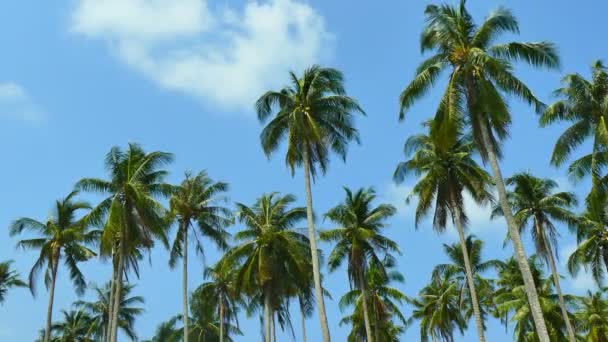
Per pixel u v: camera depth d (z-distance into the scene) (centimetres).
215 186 4938
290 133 3431
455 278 5441
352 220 4828
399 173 4178
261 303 4962
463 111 2784
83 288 4797
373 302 5603
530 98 2770
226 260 4416
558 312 5497
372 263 4897
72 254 4753
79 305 6719
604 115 3334
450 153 4028
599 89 3409
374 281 5647
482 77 2748
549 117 3481
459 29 2859
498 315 6069
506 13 2794
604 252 4534
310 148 3469
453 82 2802
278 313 4562
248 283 4388
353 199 4928
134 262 3988
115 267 5028
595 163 3362
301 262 4300
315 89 3522
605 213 4469
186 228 4878
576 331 6059
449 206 3994
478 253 5228
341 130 3581
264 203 4628
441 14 2850
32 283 4509
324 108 3516
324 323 3100
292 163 3453
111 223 3688
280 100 3528
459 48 2816
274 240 4388
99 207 3950
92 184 3975
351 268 4772
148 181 4119
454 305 6012
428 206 4034
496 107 2677
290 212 4612
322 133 3434
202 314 6806
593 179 3378
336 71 3541
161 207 3850
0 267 5725
